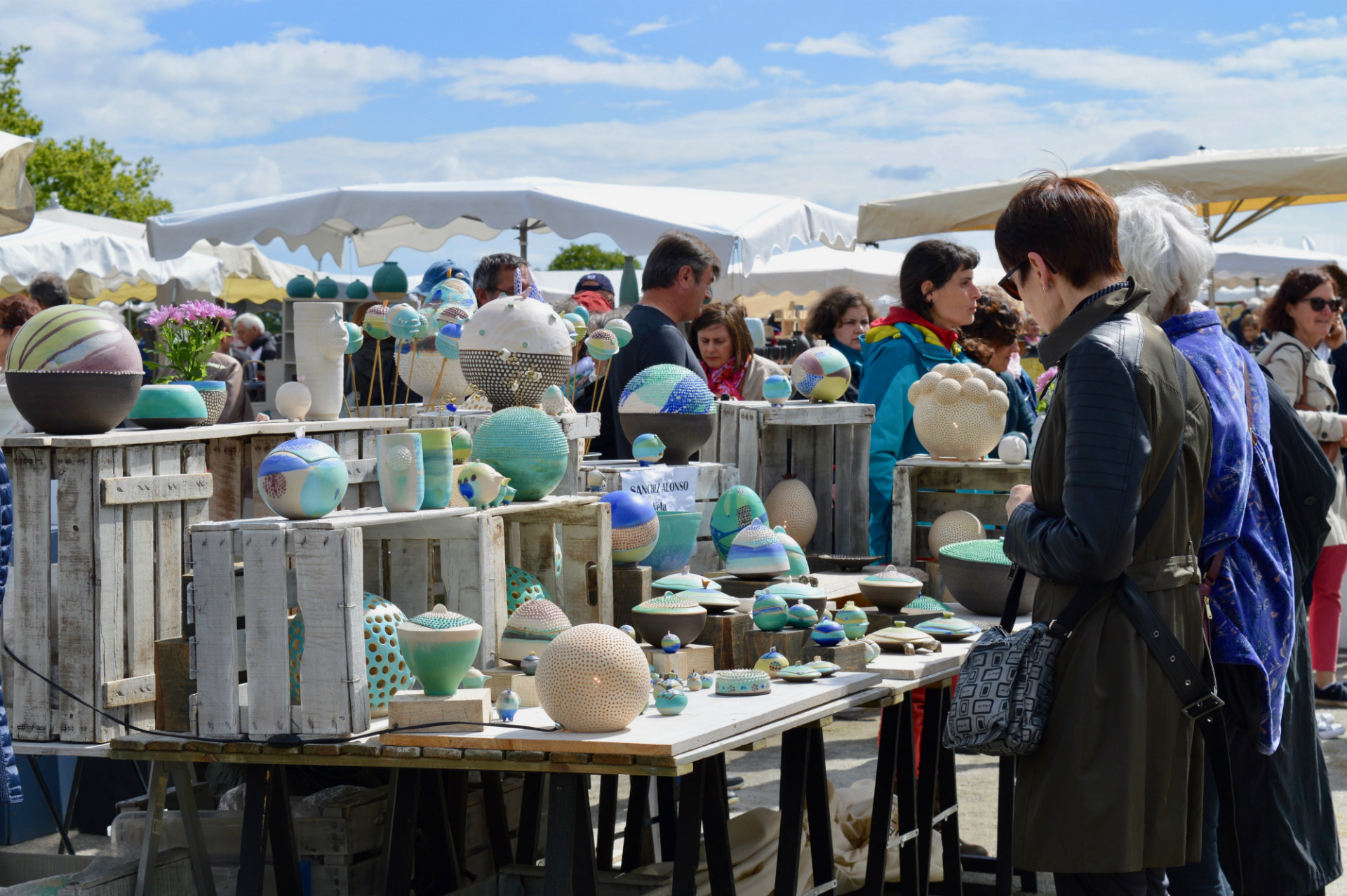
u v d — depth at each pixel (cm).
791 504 402
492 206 598
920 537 391
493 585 267
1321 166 545
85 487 254
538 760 215
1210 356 257
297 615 246
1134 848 209
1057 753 214
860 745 529
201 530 239
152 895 265
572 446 324
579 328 361
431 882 291
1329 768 473
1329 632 569
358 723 230
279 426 293
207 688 239
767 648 282
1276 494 267
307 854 280
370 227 607
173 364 307
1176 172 561
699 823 235
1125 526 202
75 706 254
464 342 321
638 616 279
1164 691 212
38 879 304
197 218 628
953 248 423
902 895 317
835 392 418
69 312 260
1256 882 275
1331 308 548
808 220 657
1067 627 214
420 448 252
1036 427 468
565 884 220
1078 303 228
